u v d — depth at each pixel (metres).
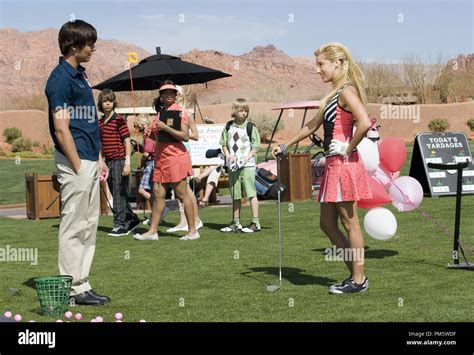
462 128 48.44
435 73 60.50
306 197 14.66
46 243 9.83
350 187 6.04
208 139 15.12
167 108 9.50
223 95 85.44
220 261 7.93
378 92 59.00
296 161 14.52
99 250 8.91
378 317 5.40
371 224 7.17
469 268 7.10
